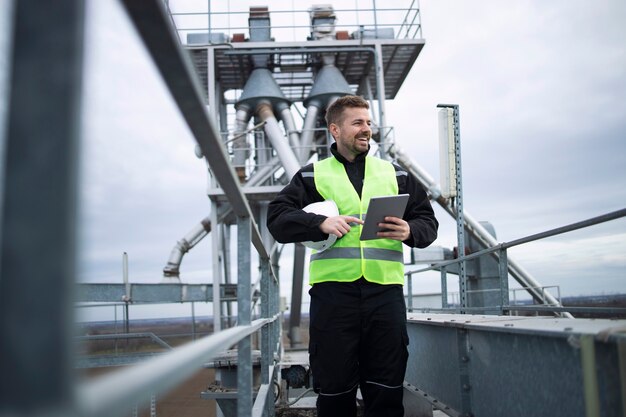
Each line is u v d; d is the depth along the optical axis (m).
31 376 0.38
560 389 1.66
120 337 6.87
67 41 0.40
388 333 2.59
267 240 10.84
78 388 0.41
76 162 0.39
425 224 2.71
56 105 0.39
